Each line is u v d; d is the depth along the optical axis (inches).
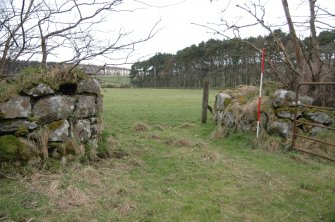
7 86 175.5
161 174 196.7
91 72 218.1
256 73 408.2
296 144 261.1
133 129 347.3
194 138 317.7
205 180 189.5
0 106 165.2
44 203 135.9
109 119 420.8
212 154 240.2
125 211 138.3
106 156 220.5
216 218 140.2
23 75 184.1
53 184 153.0
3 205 128.8
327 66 323.6
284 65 358.6
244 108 311.0
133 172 195.6
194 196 163.5
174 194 163.3
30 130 175.2
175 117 452.8
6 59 201.0
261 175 202.7
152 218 135.0
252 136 293.6
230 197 165.2
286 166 225.5
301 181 192.7
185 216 139.7
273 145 269.6
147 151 249.9
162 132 341.1
